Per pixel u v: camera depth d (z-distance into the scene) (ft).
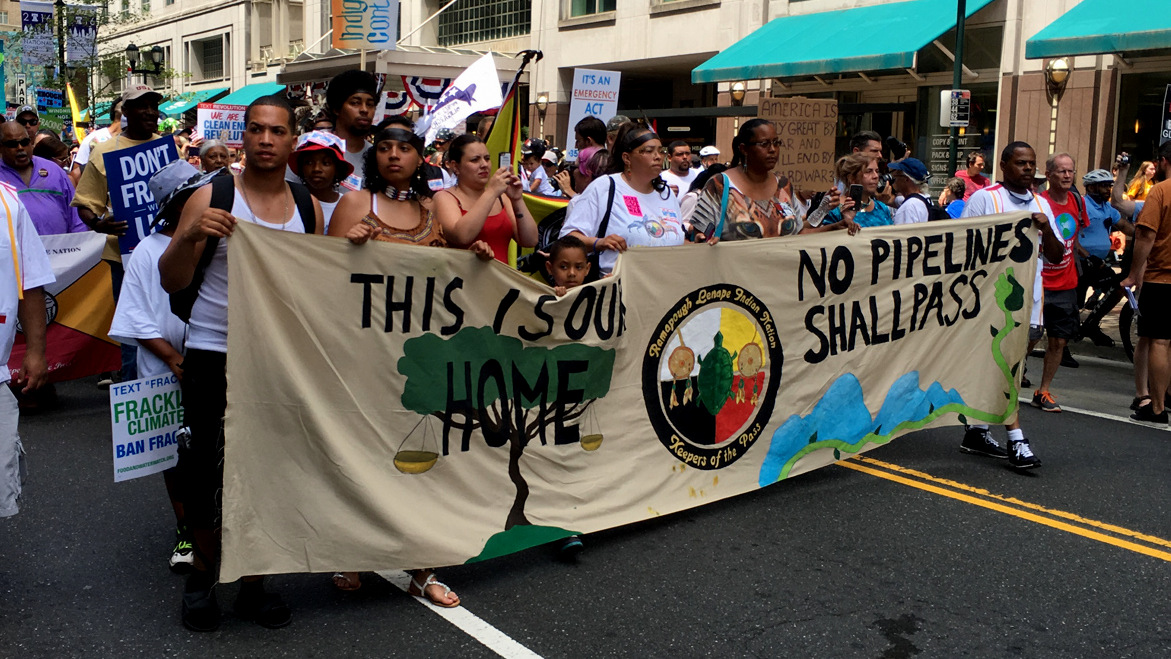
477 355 13.79
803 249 17.81
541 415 14.57
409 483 13.21
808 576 14.30
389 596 13.41
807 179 24.07
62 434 21.45
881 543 15.64
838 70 53.31
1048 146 51.29
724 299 16.80
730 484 17.19
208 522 12.09
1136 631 12.83
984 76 53.88
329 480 12.39
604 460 15.43
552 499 14.70
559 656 11.81
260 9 112.98
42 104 55.72
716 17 66.33
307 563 12.25
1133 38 42.93
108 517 16.46
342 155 15.24
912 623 12.89
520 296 14.12
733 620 12.86
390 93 37.42
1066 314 24.79
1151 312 23.30
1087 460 20.52
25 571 14.17
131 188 20.38
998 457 20.63
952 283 19.94
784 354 17.75
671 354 16.20
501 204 16.16
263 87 107.45
